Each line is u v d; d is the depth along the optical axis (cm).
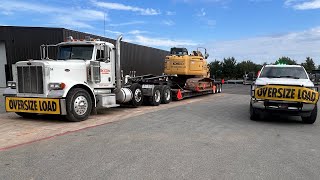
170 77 1839
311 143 689
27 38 1784
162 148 621
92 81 1048
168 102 1566
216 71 5678
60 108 905
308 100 907
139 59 2105
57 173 473
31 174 469
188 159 548
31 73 939
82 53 1078
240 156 571
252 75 1186
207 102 1631
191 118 1030
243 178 458
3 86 1930
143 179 449
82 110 967
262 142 689
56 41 1706
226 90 2811
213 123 935
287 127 895
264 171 489
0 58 1933
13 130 810
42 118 1016
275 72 1105
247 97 1984
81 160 539
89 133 770
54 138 712
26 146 638
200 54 2069
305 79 1040
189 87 1838
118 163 522
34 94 939
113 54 1170
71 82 948
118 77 1176
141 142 673
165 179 450
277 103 928
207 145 651
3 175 465
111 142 672
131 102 1310
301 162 541
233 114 1148
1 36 1817
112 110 1246
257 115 992
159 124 905
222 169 496
